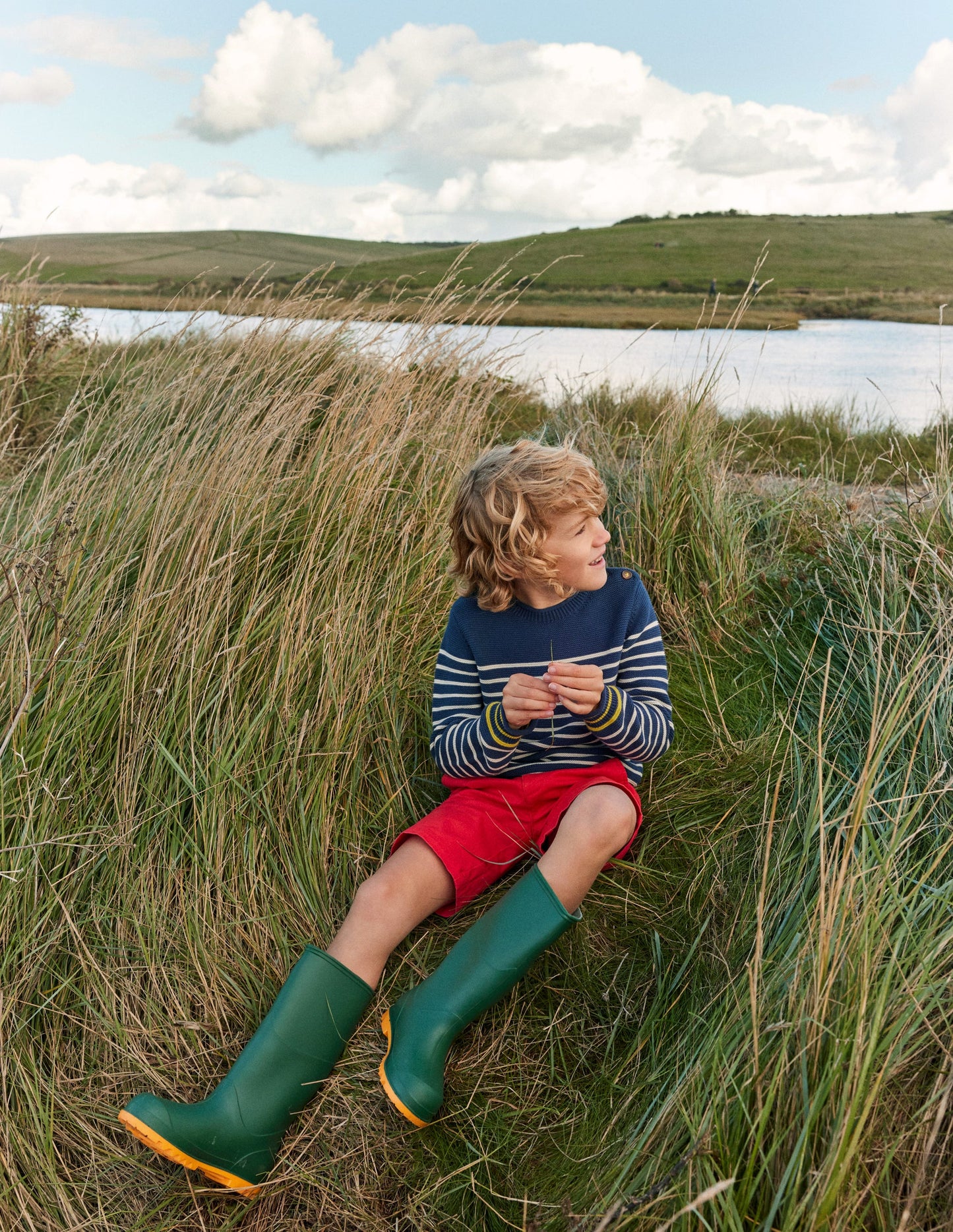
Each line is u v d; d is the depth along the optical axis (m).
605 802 1.73
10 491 2.62
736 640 2.78
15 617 2.09
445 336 3.19
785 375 12.31
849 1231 1.08
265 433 2.68
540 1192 1.39
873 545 2.97
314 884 1.96
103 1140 1.52
